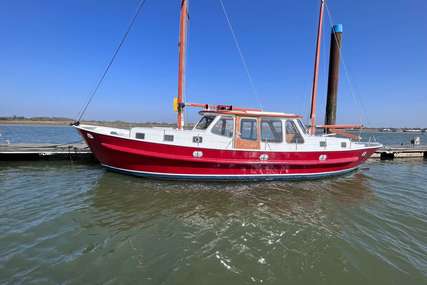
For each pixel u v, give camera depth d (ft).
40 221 15.65
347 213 18.51
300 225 16.19
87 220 16.03
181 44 26.14
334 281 10.84
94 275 10.73
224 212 18.02
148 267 11.39
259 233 14.97
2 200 19.24
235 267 11.59
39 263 11.40
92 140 24.09
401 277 11.15
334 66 35.27
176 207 18.62
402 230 15.78
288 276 11.09
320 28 30.94
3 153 33.40
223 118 24.59
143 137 23.97
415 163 44.78
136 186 22.90
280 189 23.81
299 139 26.37
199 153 23.44
